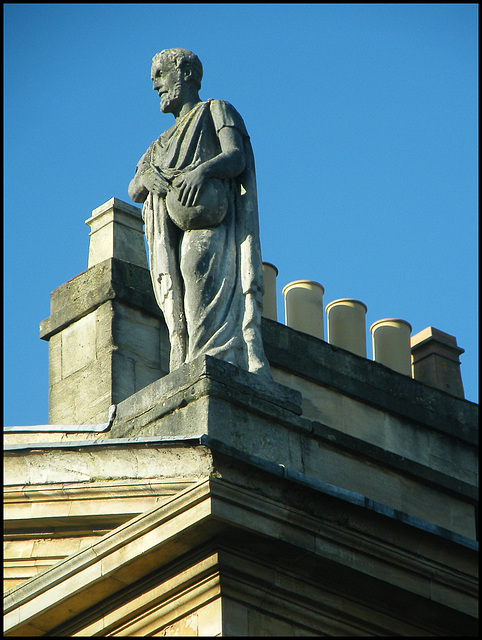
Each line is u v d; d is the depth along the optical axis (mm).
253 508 40594
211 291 43844
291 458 42875
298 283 52969
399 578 42375
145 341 47812
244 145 45594
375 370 51438
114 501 42531
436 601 42719
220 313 43688
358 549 41938
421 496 46406
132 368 47188
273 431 42750
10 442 44500
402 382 51812
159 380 43188
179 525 40406
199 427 41688
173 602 41062
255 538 40719
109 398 46469
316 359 50281
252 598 41000
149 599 41281
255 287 44125
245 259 44406
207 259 44094
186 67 46406
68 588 41656
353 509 41906
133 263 49125
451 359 55125
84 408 47062
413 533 42656
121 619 41625
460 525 46969
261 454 42219
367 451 45000
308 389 49781
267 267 52844
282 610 41375
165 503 40625
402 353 54000
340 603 42219
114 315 47531
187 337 43875
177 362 43438
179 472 41562
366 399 50656
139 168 45750
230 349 43219
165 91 46312
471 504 47594
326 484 41500
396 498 45625
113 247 49000
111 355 47000
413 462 46344
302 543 41094
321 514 41562
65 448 42750
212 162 44594
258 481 41031
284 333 49938
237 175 45156
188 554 41000
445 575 42969
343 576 41938
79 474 42875
